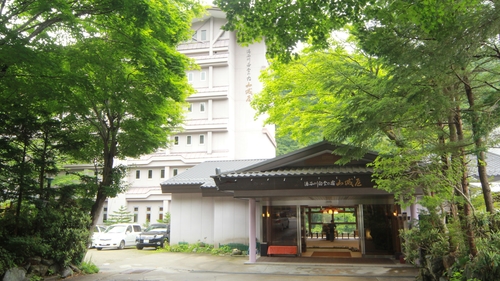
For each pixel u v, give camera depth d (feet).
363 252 50.39
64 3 25.20
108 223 95.71
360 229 51.03
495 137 22.52
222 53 107.65
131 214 101.19
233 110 108.58
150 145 44.98
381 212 50.83
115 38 32.19
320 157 47.39
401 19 17.93
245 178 43.32
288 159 46.78
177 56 37.42
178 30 38.34
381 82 26.55
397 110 22.26
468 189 29.66
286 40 25.58
